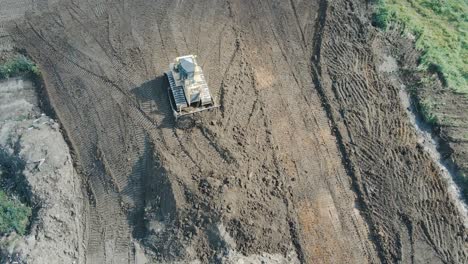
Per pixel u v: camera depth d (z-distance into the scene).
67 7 31.36
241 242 23.03
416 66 30.64
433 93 29.55
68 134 26.30
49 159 24.83
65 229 23.52
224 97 27.33
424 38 31.92
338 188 25.67
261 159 25.78
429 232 24.64
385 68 30.52
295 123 27.52
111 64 28.72
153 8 31.36
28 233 22.91
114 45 29.50
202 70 28.41
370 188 25.75
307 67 29.78
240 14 31.66
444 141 27.80
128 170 25.25
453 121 28.41
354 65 30.11
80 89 27.81
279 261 23.16
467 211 25.73
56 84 28.09
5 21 30.73
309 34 31.23
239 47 29.91
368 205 25.22
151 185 24.56
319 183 25.69
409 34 32.09
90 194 24.80
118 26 30.38
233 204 23.52
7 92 28.09
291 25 31.53
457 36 32.19
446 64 30.69
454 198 26.12
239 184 24.30
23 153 24.75
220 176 24.30
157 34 30.05
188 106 26.52
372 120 28.09
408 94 29.70
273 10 32.09
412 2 33.81
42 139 25.50
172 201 23.56
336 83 29.16
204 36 30.19
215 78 28.16
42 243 22.67
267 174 25.38
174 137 25.83
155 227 23.50
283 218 24.33
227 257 22.50
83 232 23.80
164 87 27.73
